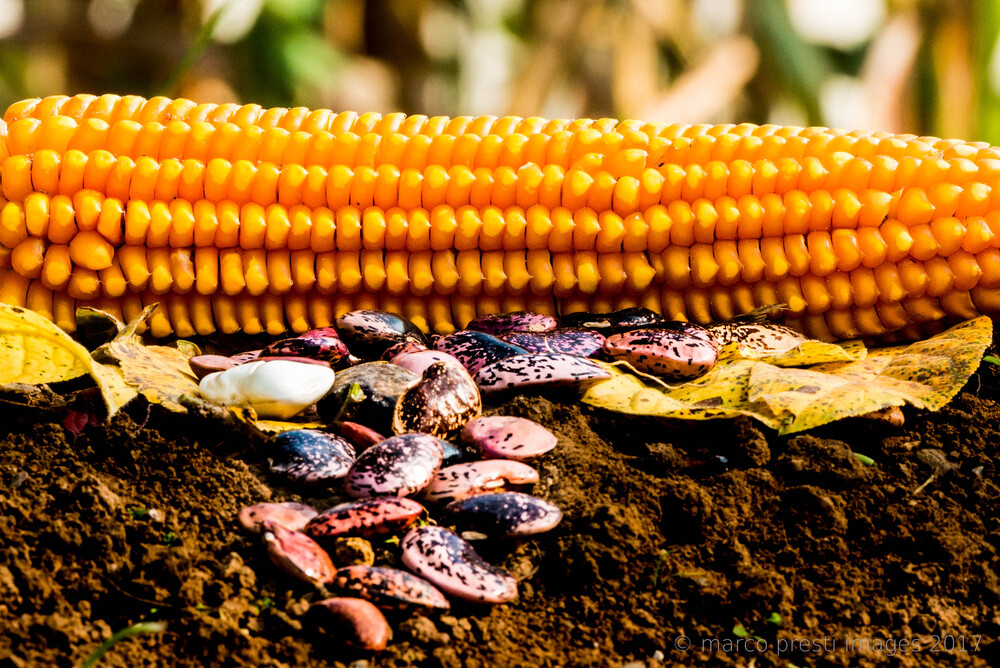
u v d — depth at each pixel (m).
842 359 0.47
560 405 0.45
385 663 0.40
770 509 0.43
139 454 0.43
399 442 0.43
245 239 0.47
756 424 0.45
